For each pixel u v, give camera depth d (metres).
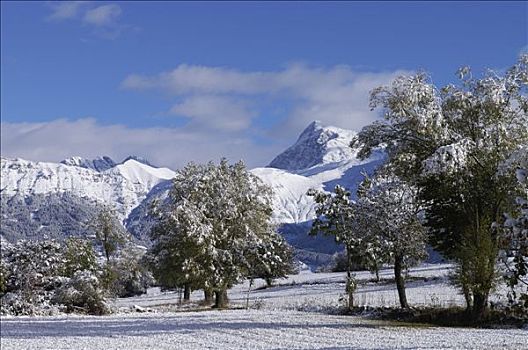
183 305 58.66
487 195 32.59
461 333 28.69
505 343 24.39
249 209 56.66
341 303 47.06
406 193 39.88
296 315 41.25
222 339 28.67
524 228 23.00
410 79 33.62
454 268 36.62
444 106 33.62
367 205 40.16
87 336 31.42
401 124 34.12
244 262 54.97
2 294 51.59
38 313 48.97
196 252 53.88
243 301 60.72
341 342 26.16
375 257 40.03
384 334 28.88
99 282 52.12
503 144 32.12
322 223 41.97
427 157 33.84
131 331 33.50
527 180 24.95
